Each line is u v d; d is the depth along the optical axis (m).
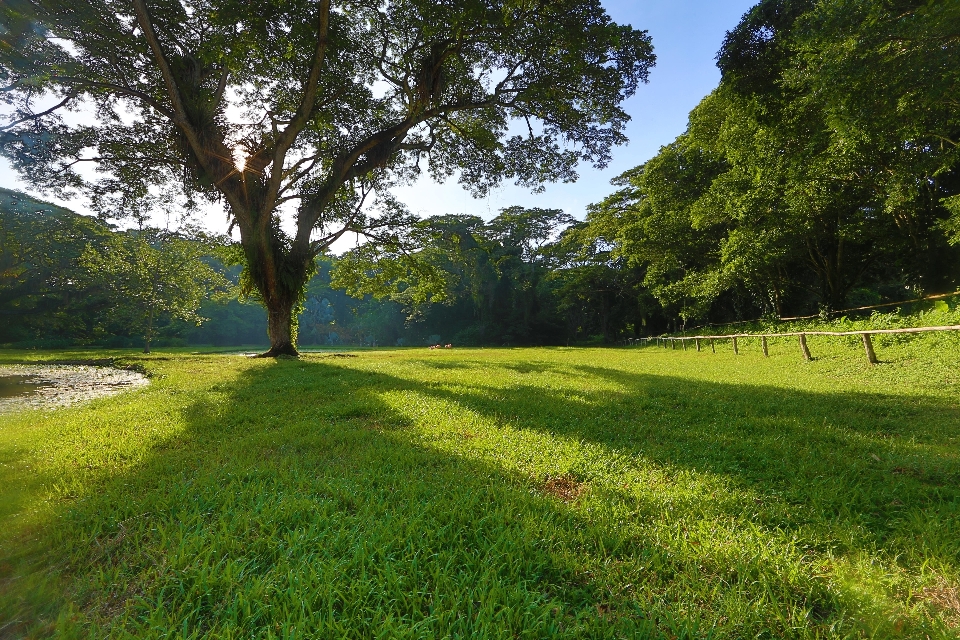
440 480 3.08
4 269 28.55
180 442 4.18
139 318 31.84
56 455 3.67
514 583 1.92
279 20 11.91
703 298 26.44
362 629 1.63
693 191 26.53
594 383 8.62
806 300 30.67
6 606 1.72
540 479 3.20
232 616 1.66
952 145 14.11
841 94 9.62
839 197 17.23
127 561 2.04
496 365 13.62
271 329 18.86
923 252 18.11
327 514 2.52
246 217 16.64
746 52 12.62
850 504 2.68
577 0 12.67
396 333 66.19
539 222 54.81
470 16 11.73
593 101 15.52
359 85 16.25
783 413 5.40
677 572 1.98
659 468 3.45
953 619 1.69
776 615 1.69
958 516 2.47
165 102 15.62
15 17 11.28
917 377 7.94
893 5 8.57
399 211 21.73
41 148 15.36
